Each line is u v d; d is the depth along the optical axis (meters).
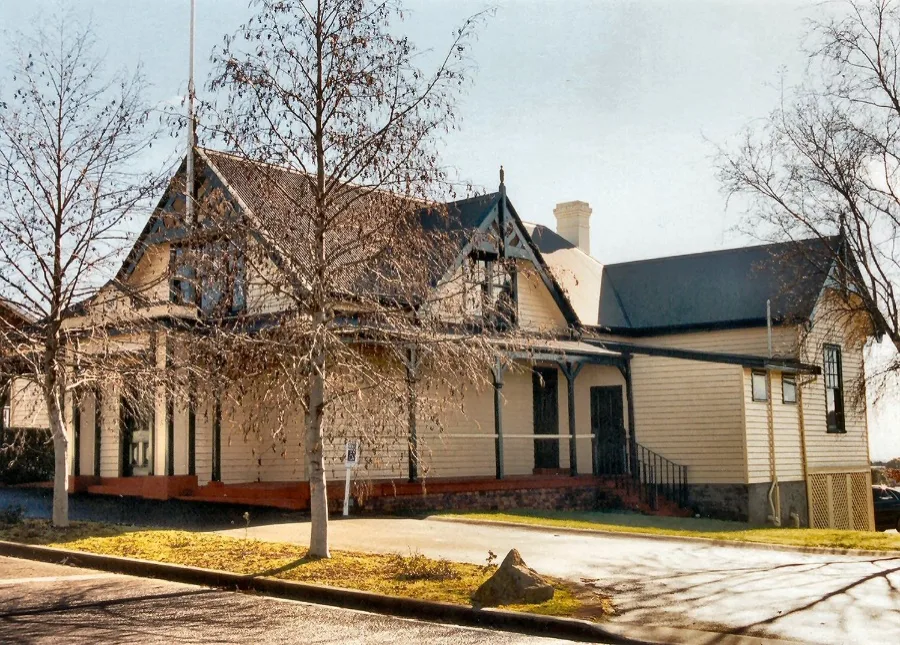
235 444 20.81
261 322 14.50
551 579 11.10
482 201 23.61
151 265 16.58
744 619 9.13
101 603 9.94
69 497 21.47
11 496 21.98
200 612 9.52
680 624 8.89
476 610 9.28
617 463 26.42
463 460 24.05
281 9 11.85
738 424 24.20
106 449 22.62
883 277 19.27
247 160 11.95
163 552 12.63
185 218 13.57
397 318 12.12
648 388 26.00
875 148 18.88
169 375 15.32
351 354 12.13
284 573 11.08
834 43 18.92
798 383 26.16
